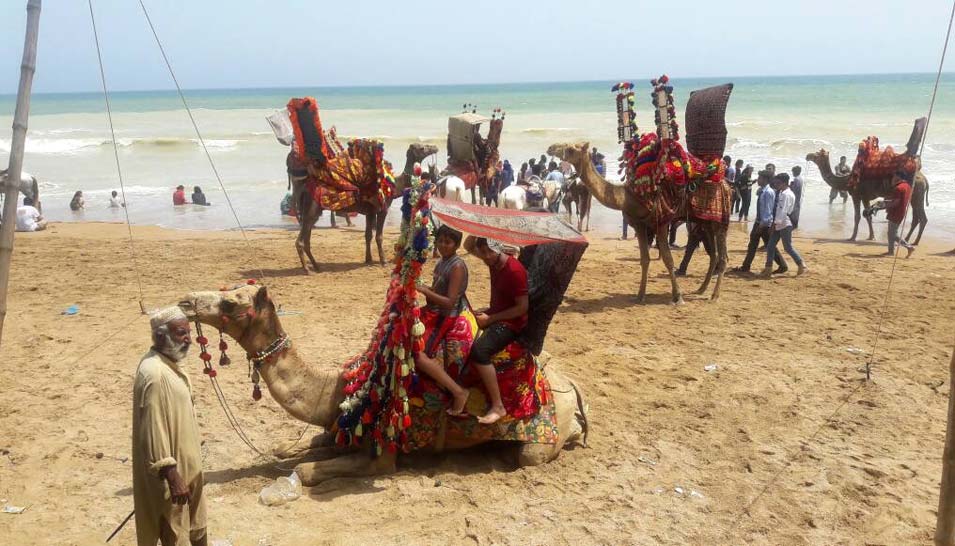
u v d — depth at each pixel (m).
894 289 13.62
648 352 9.95
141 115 77.12
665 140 11.93
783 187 14.52
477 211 6.37
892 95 85.44
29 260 16.34
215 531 5.42
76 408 7.85
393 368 6.01
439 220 6.04
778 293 13.46
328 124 60.34
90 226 22.19
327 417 6.19
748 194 22.11
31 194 22.19
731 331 10.93
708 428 7.47
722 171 12.46
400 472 6.37
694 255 17.72
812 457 6.82
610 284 14.40
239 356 9.70
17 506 5.82
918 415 7.81
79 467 6.52
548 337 10.69
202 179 33.22
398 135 50.12
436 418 6.27
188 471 4.54
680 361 9.55
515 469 6.53
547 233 6.07
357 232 21.30
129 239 19.69
